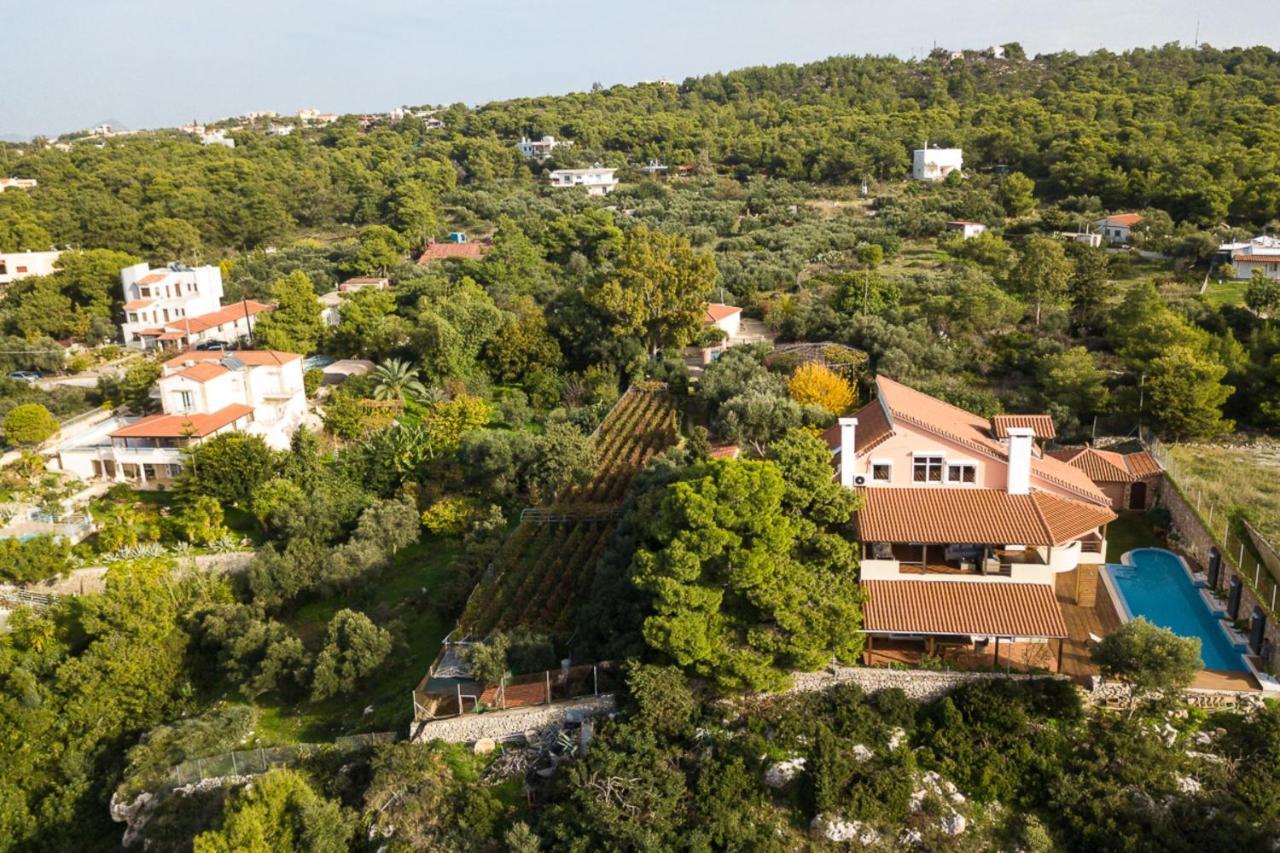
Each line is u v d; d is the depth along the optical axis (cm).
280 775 3675
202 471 6366
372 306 9462
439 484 6631
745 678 3606
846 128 18338
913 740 3625
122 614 5262
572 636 4409
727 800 3466
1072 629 4022
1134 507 5288
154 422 7144
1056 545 3816
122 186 15800
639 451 6738
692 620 3656
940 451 4166
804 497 3959
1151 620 4072
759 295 10438
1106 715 3584
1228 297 9206
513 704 3978
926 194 14950
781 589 3709
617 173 18288
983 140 16525
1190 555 4644
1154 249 11012
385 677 4769
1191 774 3353
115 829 4497
